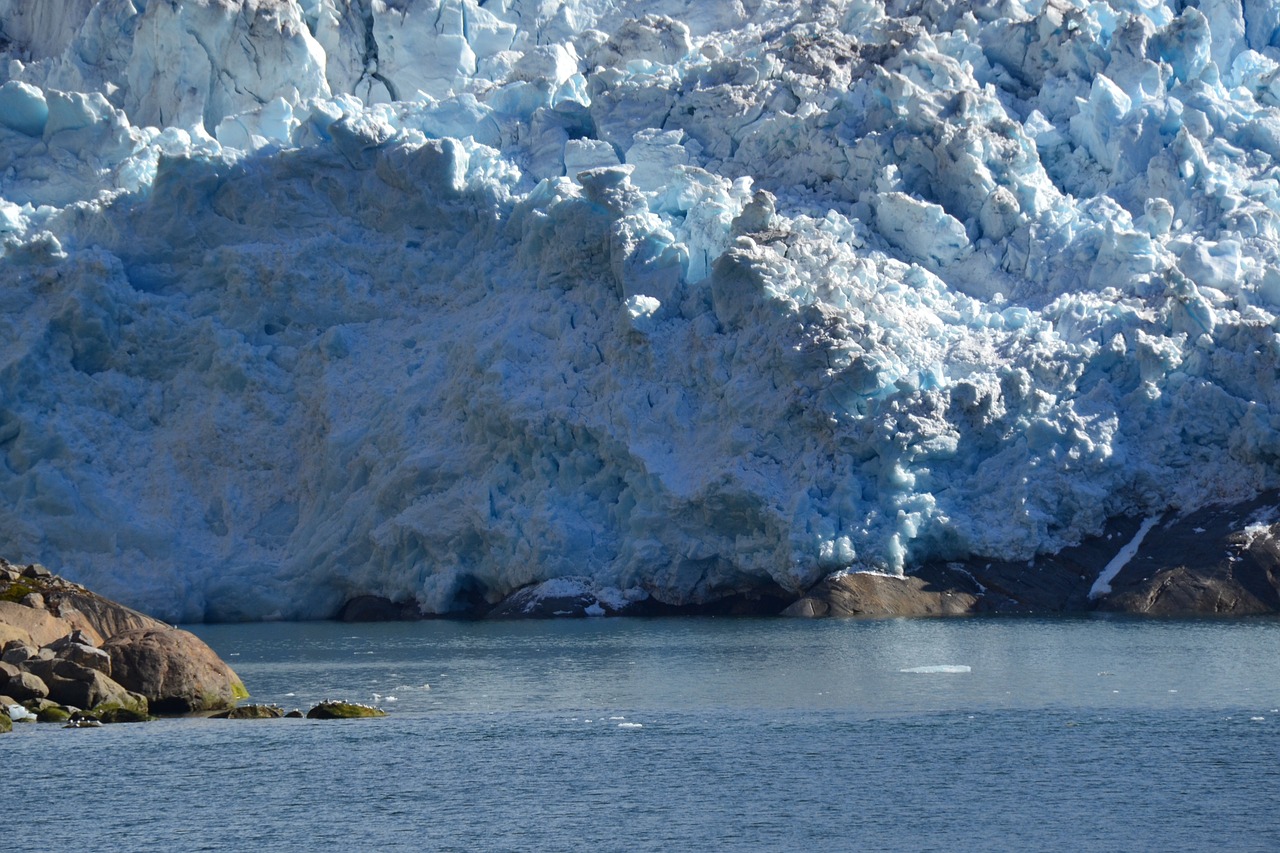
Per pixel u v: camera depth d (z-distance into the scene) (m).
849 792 109.88
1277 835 98.75
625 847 99.50
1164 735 123.25
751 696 142.62
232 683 145.75
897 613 196.75
